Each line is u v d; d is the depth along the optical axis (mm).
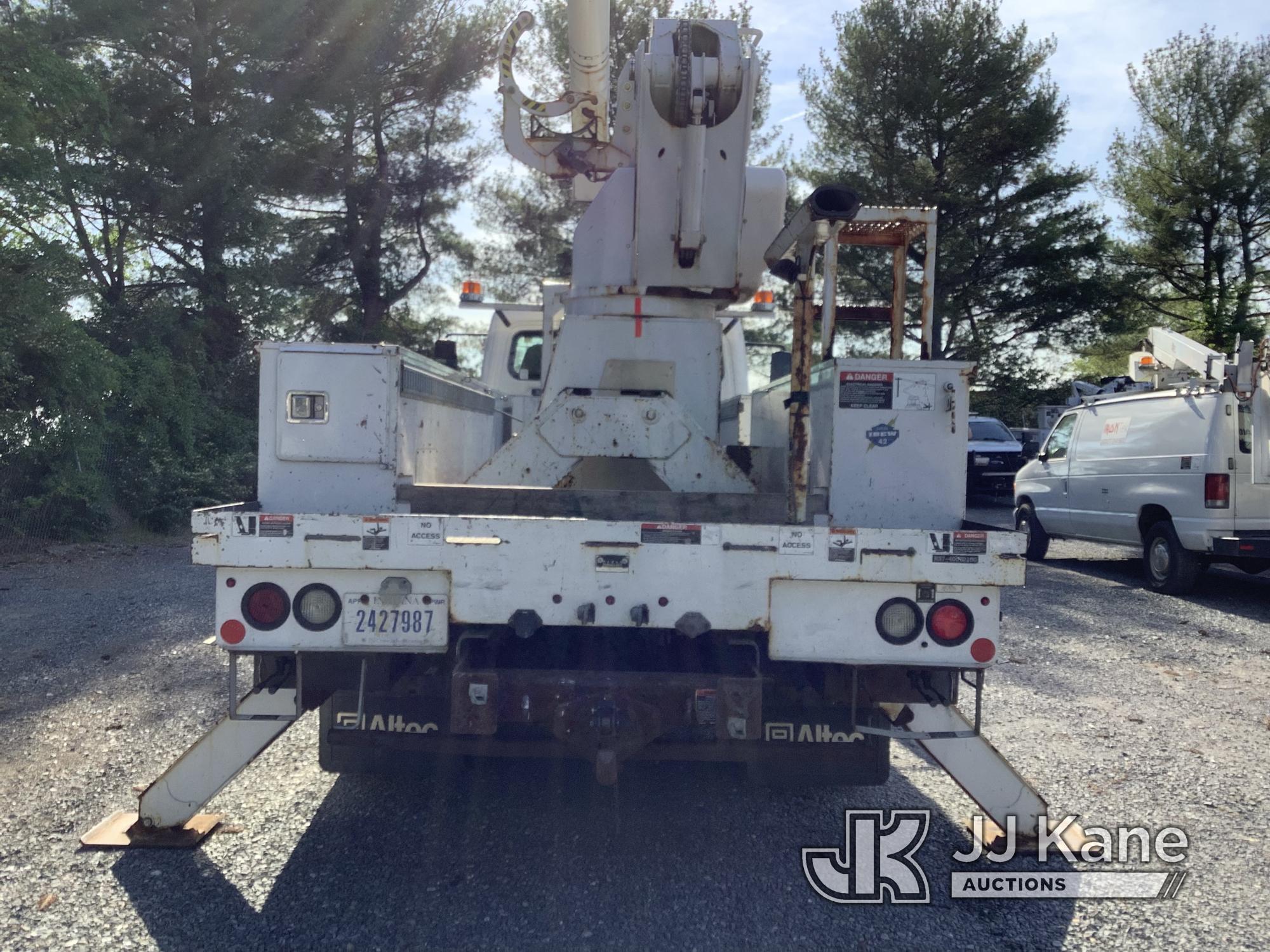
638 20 23703
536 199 25703
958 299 27766
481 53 23172
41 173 12695
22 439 12641
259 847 3742
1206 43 30172
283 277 19922
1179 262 30656
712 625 3238
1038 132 26422
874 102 27109
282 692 3652
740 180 4789
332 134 22891
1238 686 6449
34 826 3904
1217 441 9391
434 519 3244
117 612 8211
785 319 18016
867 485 3576
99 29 15992
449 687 3537
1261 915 3387
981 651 3279
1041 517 12320
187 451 15164
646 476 4406
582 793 4320
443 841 3822
